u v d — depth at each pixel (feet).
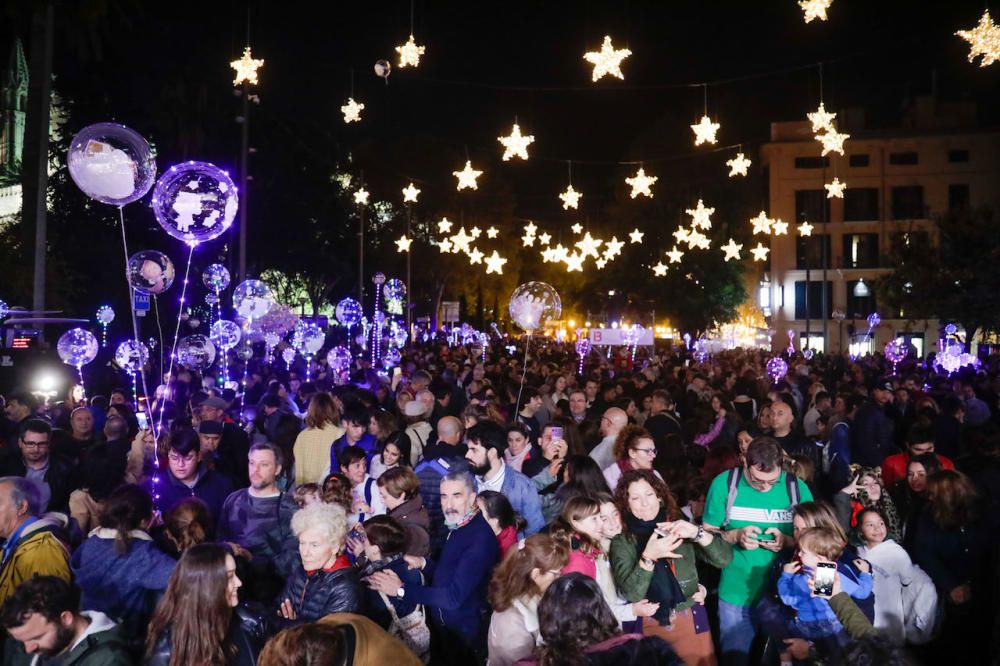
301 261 135.74
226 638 13.43
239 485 27.27
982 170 176.45
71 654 13.26
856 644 10.14
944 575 21.15
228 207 27.17
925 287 117.19
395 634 17.10
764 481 19.47
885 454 35.94
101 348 74.23
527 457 28.09
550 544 15.42
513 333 197.26
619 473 25.50
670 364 79.36
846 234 181.37
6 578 16.42
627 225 163.53
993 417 51.96
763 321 180.75
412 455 31.89
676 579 17.53
